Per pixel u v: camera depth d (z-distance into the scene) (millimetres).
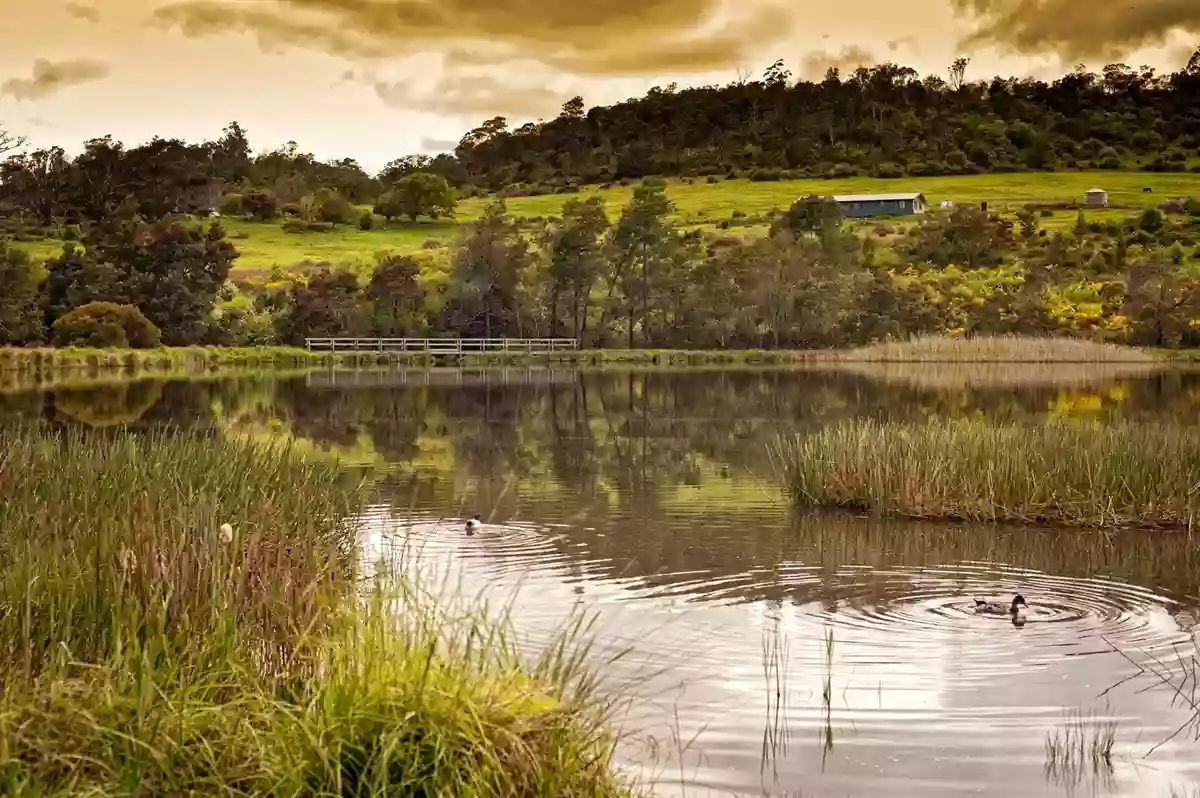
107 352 60281
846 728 7344
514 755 5457
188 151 149625
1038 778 6625
